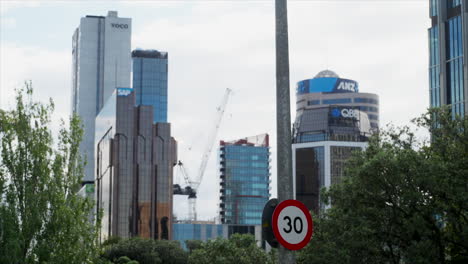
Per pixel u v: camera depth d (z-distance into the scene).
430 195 52.47
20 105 43.25
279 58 15.56
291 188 14.99
